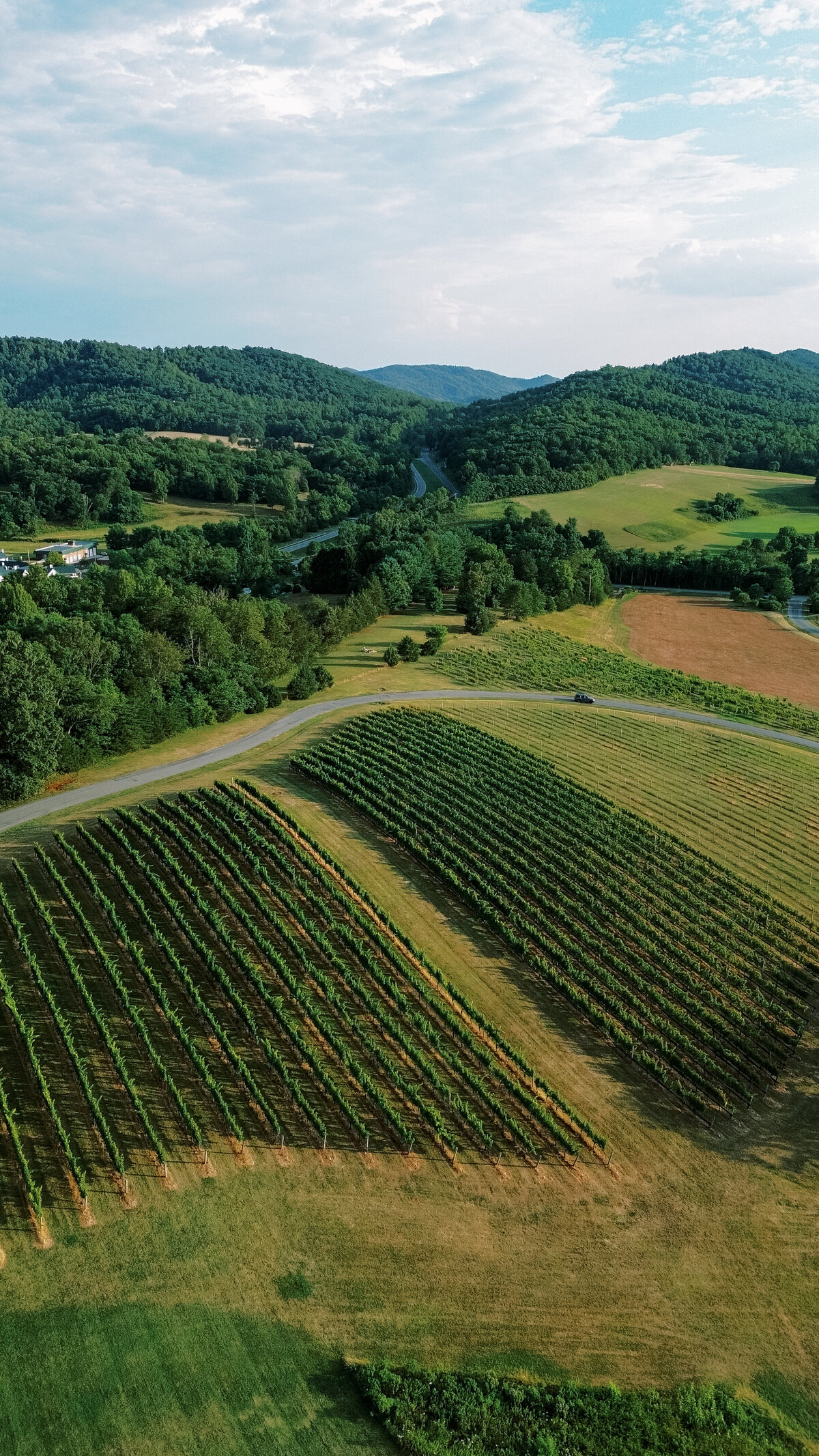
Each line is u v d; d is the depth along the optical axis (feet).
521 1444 105.70
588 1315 124.26
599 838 259.39
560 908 224.12
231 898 210.38
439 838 254.47
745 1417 111.24
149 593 453.99
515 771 302.86
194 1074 162.81
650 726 367.25
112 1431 105.29
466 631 506.89
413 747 320.29
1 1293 120.98
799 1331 124.06
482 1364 116.16
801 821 282.77
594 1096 166.91
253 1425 106.52
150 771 296.30
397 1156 149.59
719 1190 147.84
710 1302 127.65
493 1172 148.15
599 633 548.72
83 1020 173.37
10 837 243.40
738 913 225.97
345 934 203.21
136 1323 118.32
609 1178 148.66
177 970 188.34
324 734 337.31
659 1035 183.52
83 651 312.50
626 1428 108.58
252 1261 128.47
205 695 347.56
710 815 283.79
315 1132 153.38
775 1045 180.45
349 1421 107.65
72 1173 140.05
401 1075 167.02
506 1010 188.03
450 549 606.55
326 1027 173.78
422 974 196.95
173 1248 129.39
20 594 401.70
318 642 442.50
